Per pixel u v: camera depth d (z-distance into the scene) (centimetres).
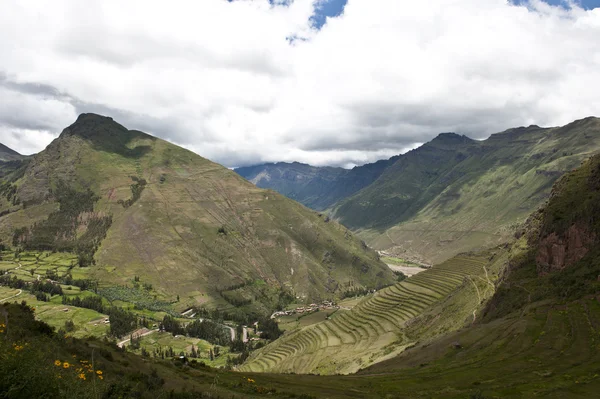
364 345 13975
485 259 19175
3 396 1845
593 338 6159
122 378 3412
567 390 4619
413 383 5625
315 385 5566
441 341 8650
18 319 3831
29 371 1973
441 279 18562
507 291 10194
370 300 19975
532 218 14475
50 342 3578
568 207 10812
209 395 3719
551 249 10150
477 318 10500
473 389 5003
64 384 2178
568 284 8588
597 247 8925
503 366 5812
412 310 16300
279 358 16775
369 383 5816
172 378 4438
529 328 7112
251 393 4456
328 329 18238
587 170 12281
